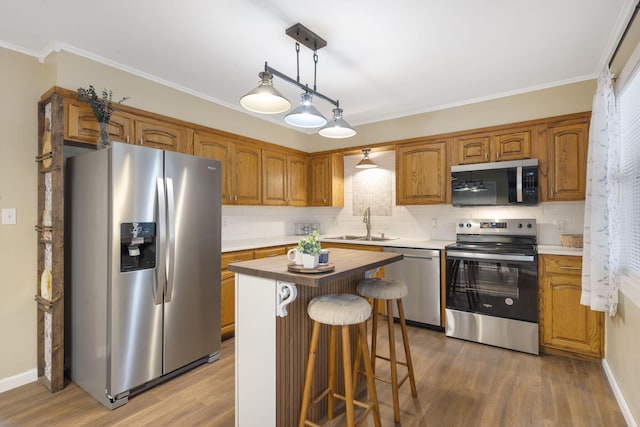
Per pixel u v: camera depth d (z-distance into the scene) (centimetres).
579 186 291
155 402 211
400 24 212
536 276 280
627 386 197
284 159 428
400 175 391
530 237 324
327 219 489
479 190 330
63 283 227
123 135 263
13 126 232
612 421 192
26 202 238
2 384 224
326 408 203
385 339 312
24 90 237
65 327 243
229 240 393
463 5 193
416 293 347
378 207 442
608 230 216
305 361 188
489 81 304
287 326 174
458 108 359
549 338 279
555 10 197
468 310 311
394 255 226
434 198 366
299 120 220
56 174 224
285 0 188
